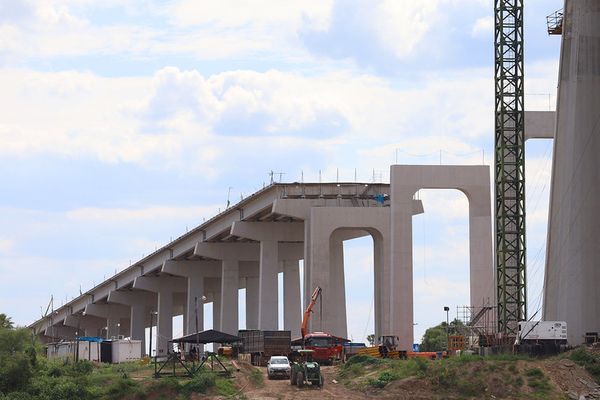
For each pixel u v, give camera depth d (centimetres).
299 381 10769
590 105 12256
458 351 12825
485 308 14650
